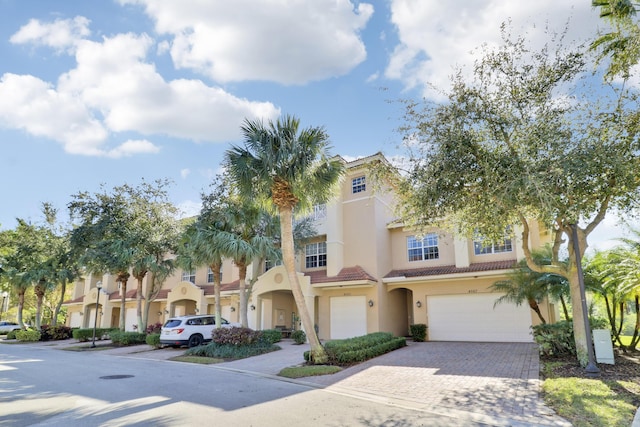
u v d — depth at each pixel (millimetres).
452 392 9016
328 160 14492
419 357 14469
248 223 18844
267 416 7262
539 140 9711
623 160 9438
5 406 8195
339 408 7859
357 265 22297
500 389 9148
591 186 9570
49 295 46156
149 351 20625
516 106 10570
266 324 25562
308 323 13750
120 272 26406
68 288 47219
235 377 11773
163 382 10883
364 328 21250
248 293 21344
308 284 21938
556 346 12734
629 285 12281
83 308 37594
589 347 10375
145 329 25969
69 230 30219
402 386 9828
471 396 8609
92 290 37094
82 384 10664
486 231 11125
